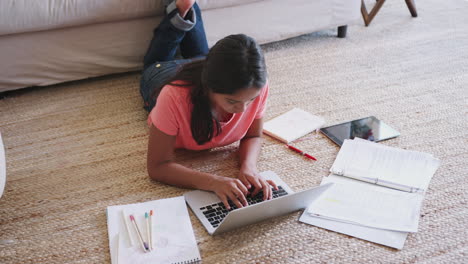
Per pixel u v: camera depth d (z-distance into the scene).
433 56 2.31
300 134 1.72
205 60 1.23
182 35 1.94
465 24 2.65
